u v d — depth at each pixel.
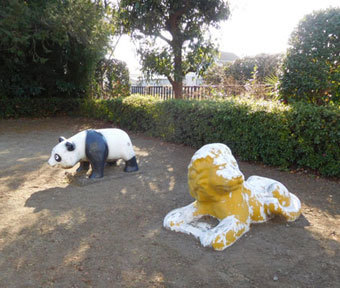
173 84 13.09
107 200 4.64
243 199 3.55
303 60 6.93
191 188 3.46
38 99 15.48
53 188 5.16
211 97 10.95
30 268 2.89
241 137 6.90
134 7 11.73
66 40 13.42
